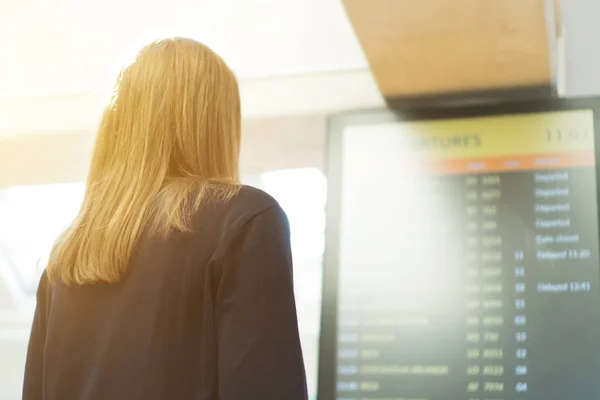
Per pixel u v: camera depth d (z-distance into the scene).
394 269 1.42
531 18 1.23
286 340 0.95
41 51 2.04
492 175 1.43
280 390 0.91
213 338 0.94
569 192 1.38
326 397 1.37
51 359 1.00
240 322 0.94
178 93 1.06
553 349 1.30
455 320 1.36
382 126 1.51
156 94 1.05
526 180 1.41
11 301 3.19
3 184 2.26
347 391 1.37
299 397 0.93
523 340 1.32
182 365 0.93
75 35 2.01
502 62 1.39
